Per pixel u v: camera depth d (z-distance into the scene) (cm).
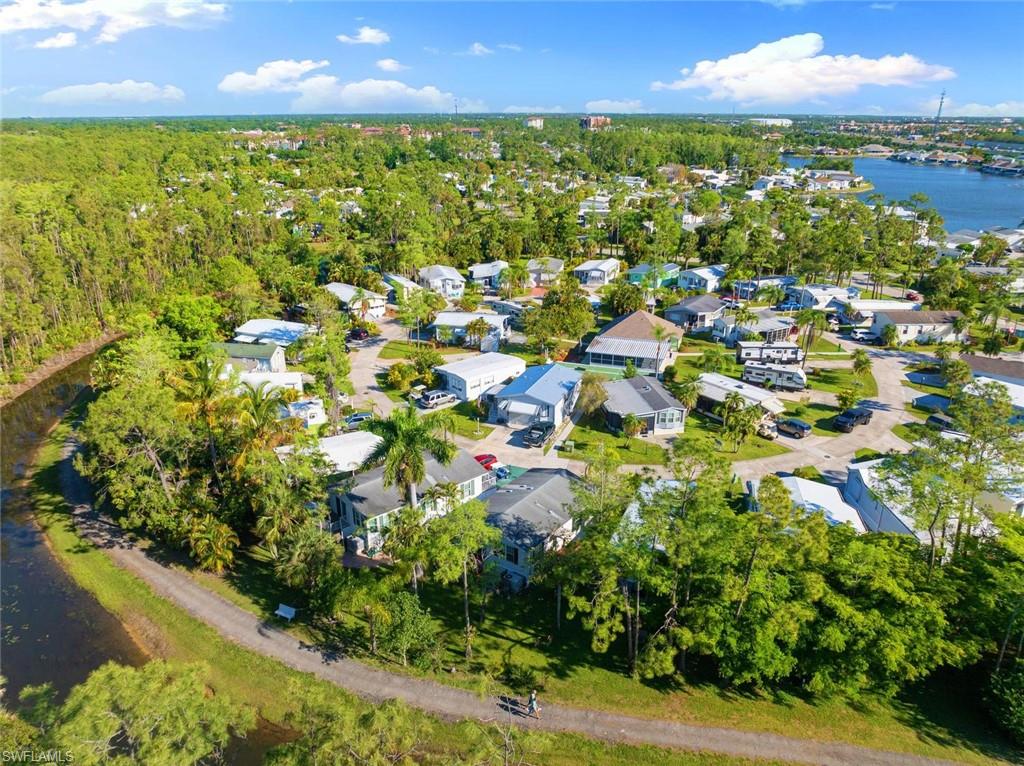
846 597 3112
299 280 11112
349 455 5259
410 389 7394
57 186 12400
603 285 12250
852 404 6575
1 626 3981
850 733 3080
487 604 4016
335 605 3619
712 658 3531
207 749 2347
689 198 19925
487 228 15138
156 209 12312
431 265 12938
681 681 3394
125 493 4438
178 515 4475
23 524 5084
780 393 7356
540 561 3803
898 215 15388
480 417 6725
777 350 8262
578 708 3250
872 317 9900
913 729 3097
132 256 10594
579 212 18525
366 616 3894
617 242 15525
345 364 6656
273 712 3334
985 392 4044
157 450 4709
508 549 4191
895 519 4381
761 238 12775
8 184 10688
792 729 3109
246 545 4725
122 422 4316
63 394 7875
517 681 3431
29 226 9225
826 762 2934
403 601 3553
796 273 12562
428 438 3978
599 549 3288
